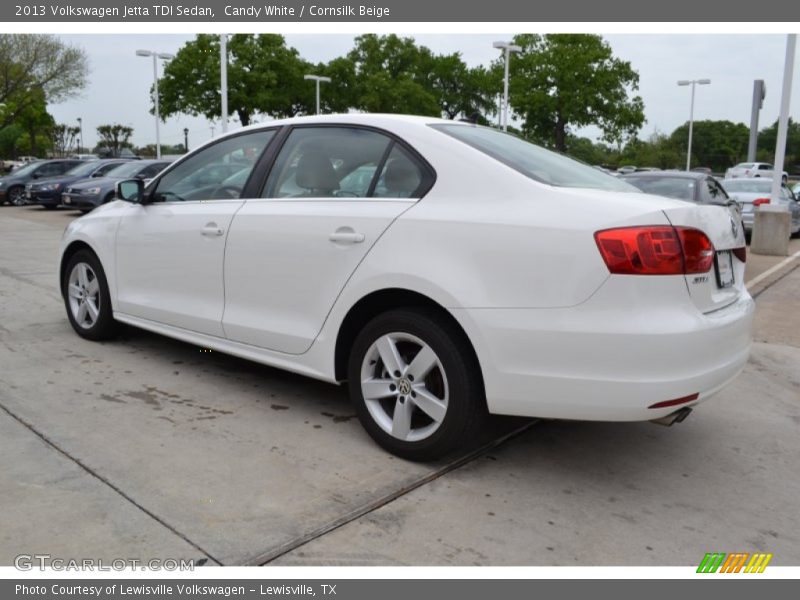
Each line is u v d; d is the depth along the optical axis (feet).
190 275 14.40
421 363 10.97
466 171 10.95
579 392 9.67
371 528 9.39
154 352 16.94
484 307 10.14
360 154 12.25
